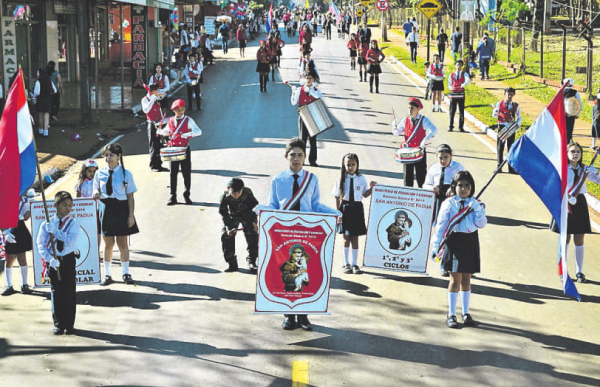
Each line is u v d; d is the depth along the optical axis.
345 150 26.48
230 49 73.19
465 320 12.30
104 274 14.57
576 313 12.86
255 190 20.72
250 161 24.66
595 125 25.89
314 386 10.15
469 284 12.33
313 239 11.98
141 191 21.00
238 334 11.91
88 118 30.53
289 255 11.94
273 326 12.26
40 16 40.50
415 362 10.95
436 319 12.57
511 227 17.86
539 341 11.73
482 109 34.59
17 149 11.68
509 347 11.50
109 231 13.90
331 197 20.19
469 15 45.28
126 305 13.09
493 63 53.41
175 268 15.00
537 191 12.44
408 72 50.91
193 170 23.53
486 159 25.28
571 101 24.22
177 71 51.91
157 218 18.38
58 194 11.85
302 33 59.47
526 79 44.50
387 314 12.77
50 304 13.27
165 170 23.70
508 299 13.48
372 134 29.62
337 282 14.30
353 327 12.20
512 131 22.94
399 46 69.44
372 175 22.58
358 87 43.34
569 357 11.18
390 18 107.44
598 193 20.56
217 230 17.48
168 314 12.70
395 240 14.52
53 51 42.28
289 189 12.17
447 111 35.31
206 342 11.60
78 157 25.78
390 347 11.45
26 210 13.61
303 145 12.22
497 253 16.00
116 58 53.25
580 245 14.31
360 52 45.22
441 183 15.39
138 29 42.28
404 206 14.49
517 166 12.46
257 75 49.88
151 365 10.81
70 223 11.84
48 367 10.73
